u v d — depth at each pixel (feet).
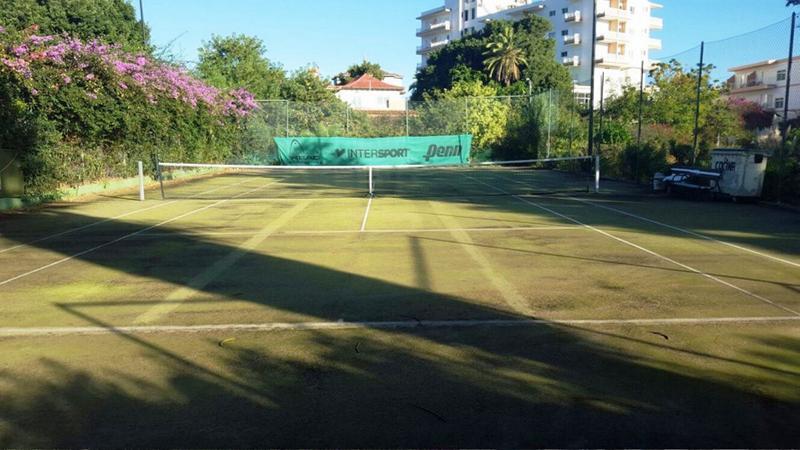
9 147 48.62
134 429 11.94
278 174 93.20
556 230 36.09
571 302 20.53
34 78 50.52
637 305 20.12
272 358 15.69
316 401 13.10
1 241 34.45
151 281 24.43
